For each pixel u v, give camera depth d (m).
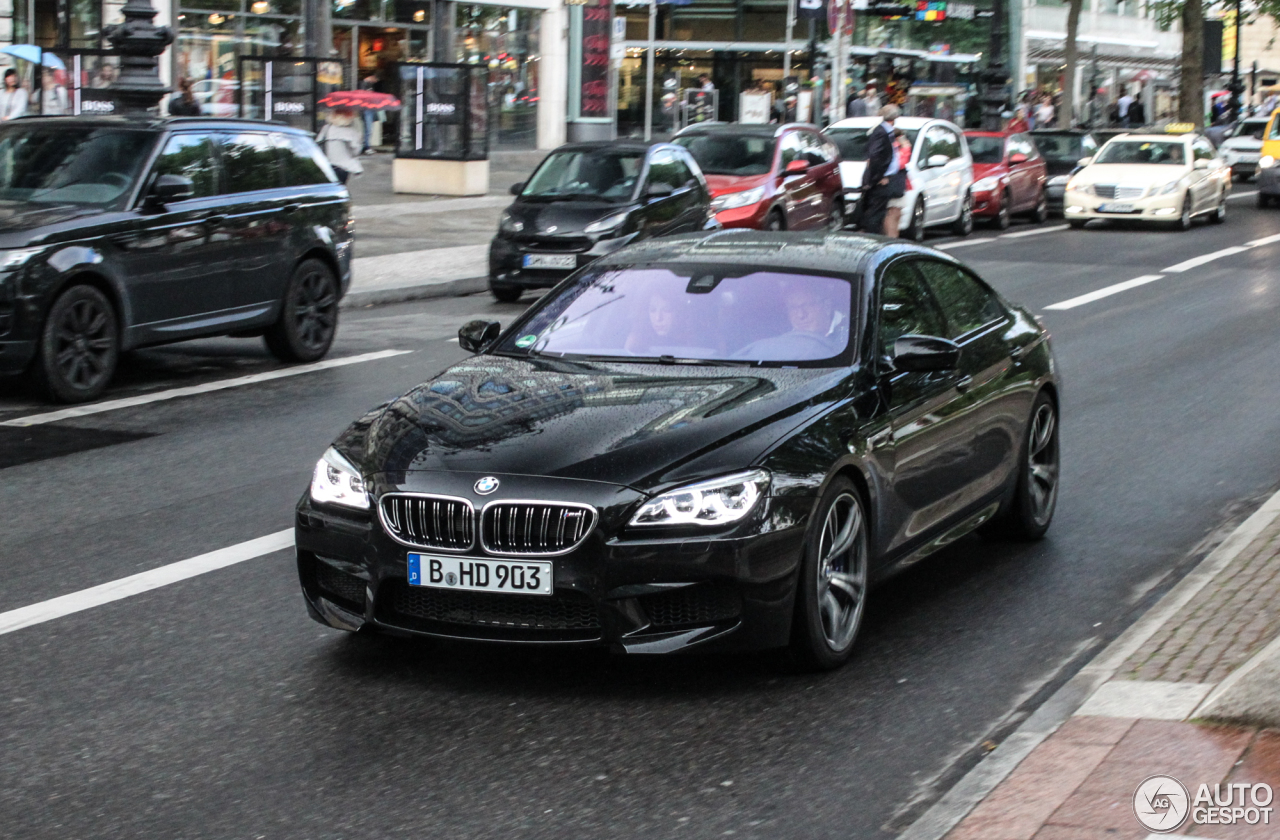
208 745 5.00
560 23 41.38
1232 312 16.38
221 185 12.27
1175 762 4.55
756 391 5.84
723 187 20.50
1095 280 19.44
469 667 5.75
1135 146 28.69
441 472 5.37
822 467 5.57
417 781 4.72
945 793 4.64
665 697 5.45
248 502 8.28
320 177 13.34
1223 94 68.50
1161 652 5.57
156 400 11.23
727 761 4.89
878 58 52.97
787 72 50.72
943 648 6.05
